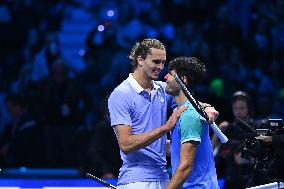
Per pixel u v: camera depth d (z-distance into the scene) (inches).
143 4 1551.4
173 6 1546.5
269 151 629.6
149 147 636.1
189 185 606.2
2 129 1348.4
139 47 637.9
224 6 1519.4
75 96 1198.9
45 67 1402.6
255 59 1459.2
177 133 607.8
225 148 859.4
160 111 648.4
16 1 1617.9
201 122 598.5
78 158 1051.9
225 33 1461.6
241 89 1349.7
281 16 1541.6
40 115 1184.2
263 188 644.7
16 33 1579.7
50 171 922.7
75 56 1635.1
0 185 882.1
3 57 1555.1
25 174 918.4
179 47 1419.8
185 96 616.4
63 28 1670.8
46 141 1069.8
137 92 637.3
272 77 1439.5
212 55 1396.4
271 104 1289.4
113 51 1416.1
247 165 858.8
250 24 1498.5
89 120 1235.2
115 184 888.3
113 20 1524.4
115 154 937.5
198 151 606.2
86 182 897.5
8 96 1130.7
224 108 1248.8
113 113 634.2
